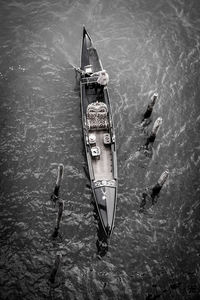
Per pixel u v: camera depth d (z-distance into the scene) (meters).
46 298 23.11
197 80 33.91
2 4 36.94
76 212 26.55
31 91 31.92
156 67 34.50
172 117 31.67
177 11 38.31
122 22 37.09
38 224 25.78
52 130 30.11
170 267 24.83
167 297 23.67
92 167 26.64
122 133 30.47
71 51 34.75
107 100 29.61
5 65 33.09
